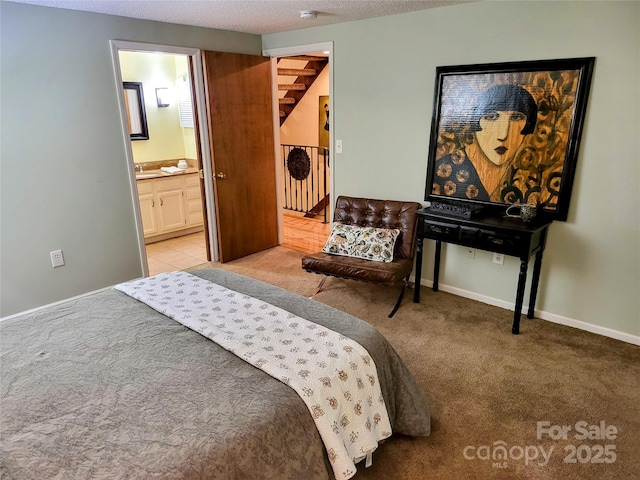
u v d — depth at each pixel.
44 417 1.30
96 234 3.41
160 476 1.10
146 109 5.04
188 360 1.59
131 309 2.02
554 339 2.80
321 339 1.72
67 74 3.05
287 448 1.32
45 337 1.76
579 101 2.61
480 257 3.30
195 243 4.99
